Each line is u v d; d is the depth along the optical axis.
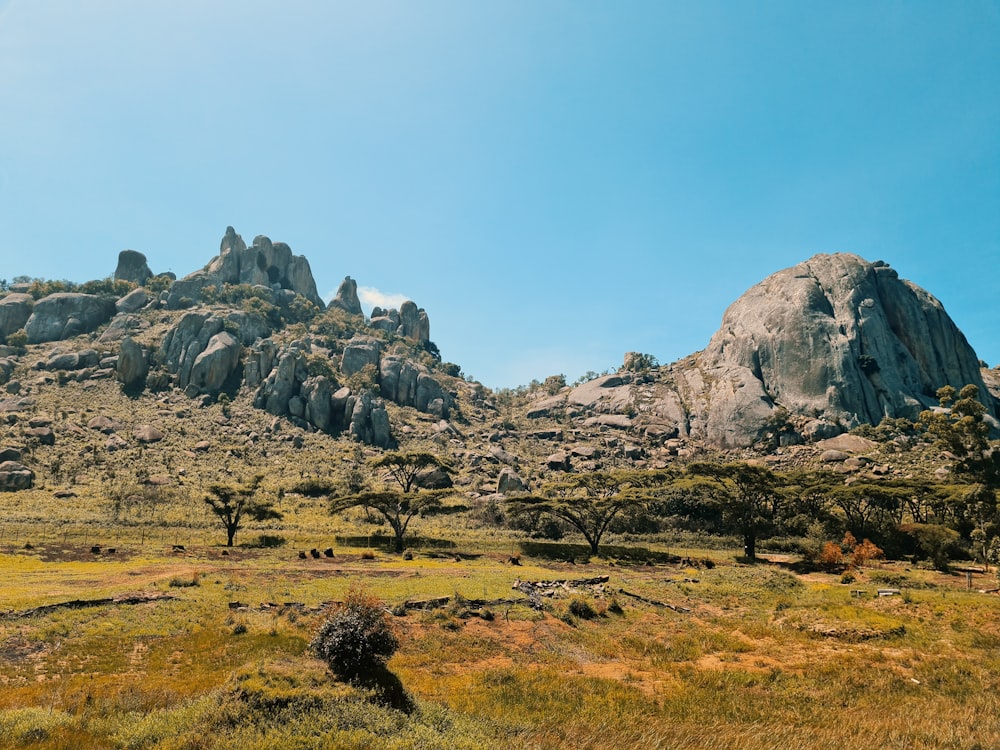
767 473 70.25
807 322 156.75
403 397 154.25
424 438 135.00
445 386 177.25
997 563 52.00
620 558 63.56
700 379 170.12
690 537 78.00
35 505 74.44
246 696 14.70
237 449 109.44
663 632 32.91
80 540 57.81
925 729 16.30
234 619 29.25
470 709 18.58
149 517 71.88
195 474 95.25
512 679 23.02
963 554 63.25
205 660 23.55
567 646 29.70
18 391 120.44
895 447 119.00
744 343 166.88
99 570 41.69
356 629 17.97
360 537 68.38
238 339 147.75
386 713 15.03
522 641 30.05
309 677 16.22
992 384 167.50
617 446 147.12
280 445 116.44
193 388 130.62
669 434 153.25
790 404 149.38
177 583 36.44
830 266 171.62
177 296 170.75
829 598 40.41
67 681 20.66
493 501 96.88
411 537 70.25
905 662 26.17
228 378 138.75
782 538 76.00
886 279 166.75
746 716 18.89
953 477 86.31
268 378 133.25
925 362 157.75
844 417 140.12
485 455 130.25
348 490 91.38
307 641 25.84
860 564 59.88
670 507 86.62
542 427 164.88
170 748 12.80
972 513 69.44
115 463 95.00
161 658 23.91
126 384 128.88
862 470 111.44
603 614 36.50
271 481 97.00
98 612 29.12
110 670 22.39
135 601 31.39
